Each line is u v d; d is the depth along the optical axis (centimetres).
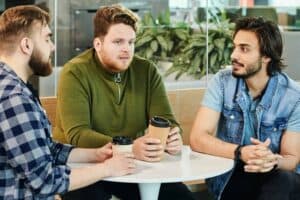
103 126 241
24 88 168
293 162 231
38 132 164
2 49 174
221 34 427
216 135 247
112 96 242
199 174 190
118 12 240
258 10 512
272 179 221
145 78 252
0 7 405
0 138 162
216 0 470
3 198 164
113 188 243
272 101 238
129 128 246
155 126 206
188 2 461
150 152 205
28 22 174
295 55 391
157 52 419
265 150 213
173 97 322
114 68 239
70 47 429
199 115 243
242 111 239
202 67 411
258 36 232
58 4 418
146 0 465
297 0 567
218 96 243
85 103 235
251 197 228
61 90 238
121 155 195
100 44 240
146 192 206
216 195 243
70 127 229
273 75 240
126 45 238
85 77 238
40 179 164
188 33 434
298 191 220
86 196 228
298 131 236
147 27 431
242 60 234
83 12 432
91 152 208
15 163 162
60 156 206
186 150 232
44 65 179
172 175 187
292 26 538
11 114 161
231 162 211
